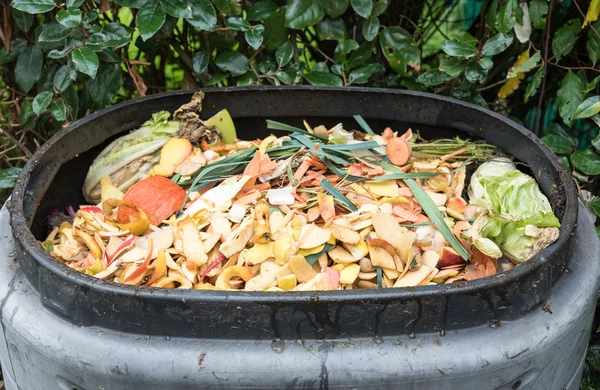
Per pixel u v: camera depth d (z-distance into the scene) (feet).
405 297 3.49
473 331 3.58
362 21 5.36
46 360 3.63
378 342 3.54
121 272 3.96
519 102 5.52
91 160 4.64
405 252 3.91
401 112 4.78
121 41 4.61
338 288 3.87
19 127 5.43
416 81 5.10
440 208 4.23
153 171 4.49
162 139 4.53
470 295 3.53
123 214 4.18
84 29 4.64
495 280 3.54
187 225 4.04
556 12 5.11
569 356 3.80
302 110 4.84
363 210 4.10
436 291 3.50
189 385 3.51
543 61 4.96
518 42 5.19
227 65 5.03
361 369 3.50
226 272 3.91
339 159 4.33
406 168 4.36
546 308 3.69
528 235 3.94
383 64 5.41
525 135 4.41
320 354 3.51
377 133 4.88
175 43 5.19
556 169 4.16
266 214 4.05
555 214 4.15
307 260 3.92
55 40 4.56
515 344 3.58
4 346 3.82
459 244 4.02
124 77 5.57
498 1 4.94
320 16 4.91
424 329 3.55
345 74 5.22
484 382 3.59
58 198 4.51
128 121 4.64
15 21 5.07
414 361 3.51
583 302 3.76
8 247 3.96
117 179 4.51
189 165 4.38
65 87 4.82
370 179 4.28
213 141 4.64
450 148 4.54
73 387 3.64
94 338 3.57
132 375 3.52
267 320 3.50
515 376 3.62
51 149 4.27
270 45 5.06
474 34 5.49
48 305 3.66
